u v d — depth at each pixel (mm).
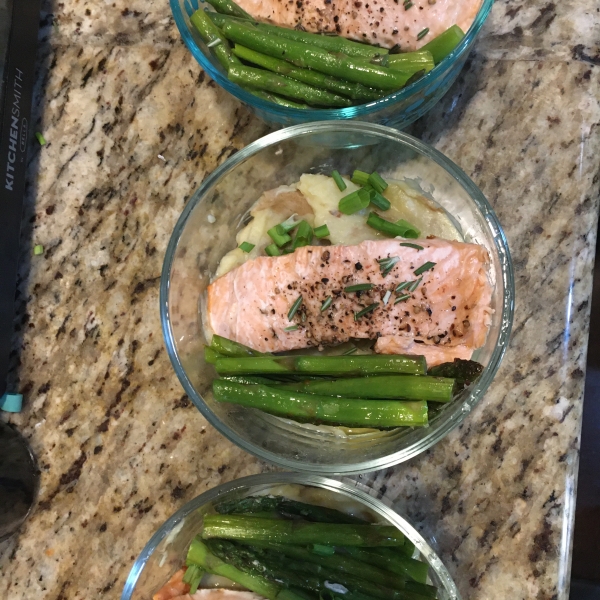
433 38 332
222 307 346
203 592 351
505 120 367
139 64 386
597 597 408
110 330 383
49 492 379
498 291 333
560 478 351
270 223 363
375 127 337
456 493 359
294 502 354
